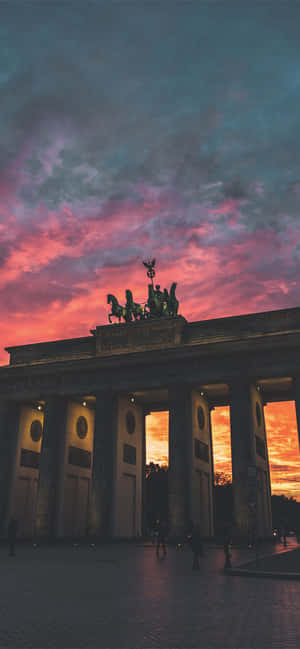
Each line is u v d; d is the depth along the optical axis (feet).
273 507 561.84
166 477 462.60
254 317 268.21
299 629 56.65
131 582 101.55
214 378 262.47
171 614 66.28
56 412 289.94
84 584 98.63
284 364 251.60
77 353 302.04
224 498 458.50
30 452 308.81
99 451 271.28
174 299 302.04
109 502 265.54
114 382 282.15
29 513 301.02
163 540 178.40
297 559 138.82
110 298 305.53
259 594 83.97
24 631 55.93
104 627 58.13
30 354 313.12
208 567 132.46
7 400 302.25
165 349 271.49
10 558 167.22
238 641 50.85
